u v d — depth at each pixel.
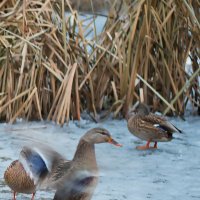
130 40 14.08
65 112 13.61
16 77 13.90
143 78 14.46
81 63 14.44
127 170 10.92
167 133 12.31
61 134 12.90
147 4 14.21
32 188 8.94
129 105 14.17
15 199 9.34
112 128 13.66
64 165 7.73
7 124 13.47
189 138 13.10
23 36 13.90
